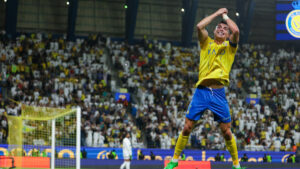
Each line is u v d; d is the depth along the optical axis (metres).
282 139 31.97
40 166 16.31
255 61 41.53
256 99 36.09
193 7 40.44
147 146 27.39
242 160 27.47
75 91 30.56
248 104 35.31
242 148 29.48
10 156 16.44
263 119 33.69
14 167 16.23
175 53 40.16
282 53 43.84
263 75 40.22
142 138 28.30
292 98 38.03
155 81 35.31
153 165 24.69
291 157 29.02
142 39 39.62
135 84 34.19
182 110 32.31
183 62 39.28
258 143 30.62
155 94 33.44
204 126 29.84
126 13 40.75
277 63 42.34
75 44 36.59
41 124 18.17
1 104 26.25
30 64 31.86
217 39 5.64
